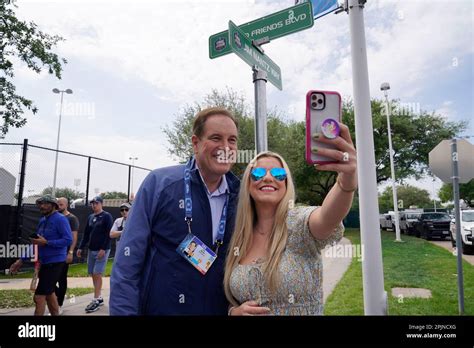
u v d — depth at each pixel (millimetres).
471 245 10156
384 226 23891
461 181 4180
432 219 15227
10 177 8680
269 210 1745
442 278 6328
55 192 9141
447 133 20469
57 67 8906
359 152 2469
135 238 1710
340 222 1478
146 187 1831
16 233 8180
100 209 5621
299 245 1613
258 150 3051
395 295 5016
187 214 1766
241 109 15508
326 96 1394
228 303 1799
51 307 4305
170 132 16000
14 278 7836
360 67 2531
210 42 3316
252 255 1726
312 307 1591
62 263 4258
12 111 8562
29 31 8453
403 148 20812
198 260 1727
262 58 3287
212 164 1809
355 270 7297
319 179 23672
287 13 3145
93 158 10422
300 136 17875
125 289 1618
